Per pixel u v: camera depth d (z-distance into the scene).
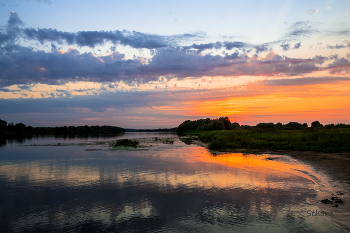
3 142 40.62
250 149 24.53
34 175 13.50
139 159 19.19
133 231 6.72
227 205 8.57
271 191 10.09
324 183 11.05
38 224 7.25
